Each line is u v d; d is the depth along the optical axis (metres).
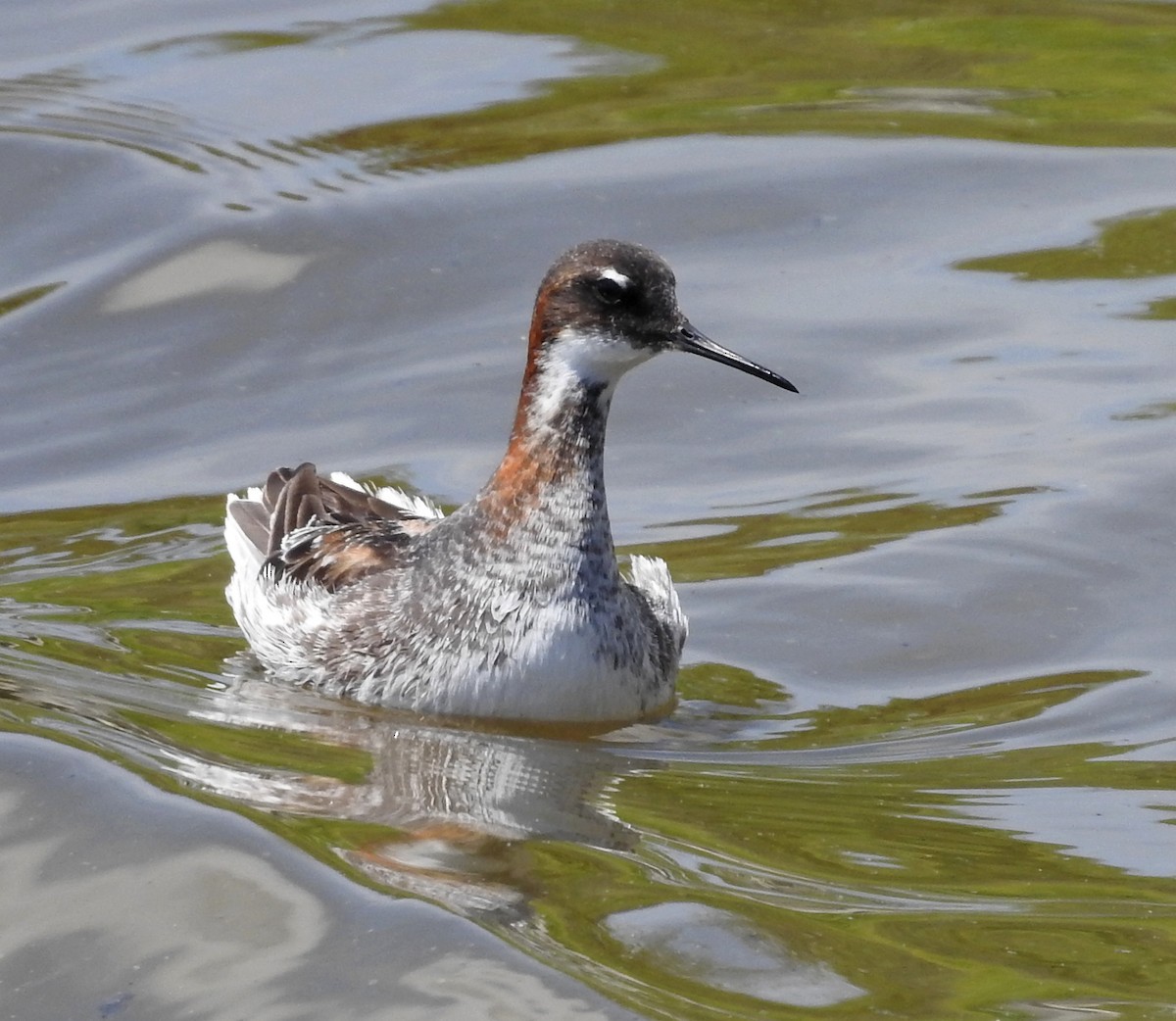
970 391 15.54
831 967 7.86
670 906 8.38
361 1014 7.48
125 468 14.89
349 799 9.54
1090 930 8.27
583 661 10.89
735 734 10.94
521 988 7.60
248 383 16.08
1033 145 19.22
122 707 10.65
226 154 18.91
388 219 18.02
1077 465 14.30
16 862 8.62
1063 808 9.76
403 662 11.18
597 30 21.77
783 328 16.53
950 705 11.33
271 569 12.21
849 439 14.96
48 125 19.17
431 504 14.02
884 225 18.06
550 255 17.55
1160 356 15.90
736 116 19.78
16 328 16.61
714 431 15.23
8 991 7.75
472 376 16.06
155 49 21.09
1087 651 11.97
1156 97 20.08
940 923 8.33
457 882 8.56
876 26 21.98
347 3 22.39
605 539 11.05
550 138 19.28
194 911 8.23
